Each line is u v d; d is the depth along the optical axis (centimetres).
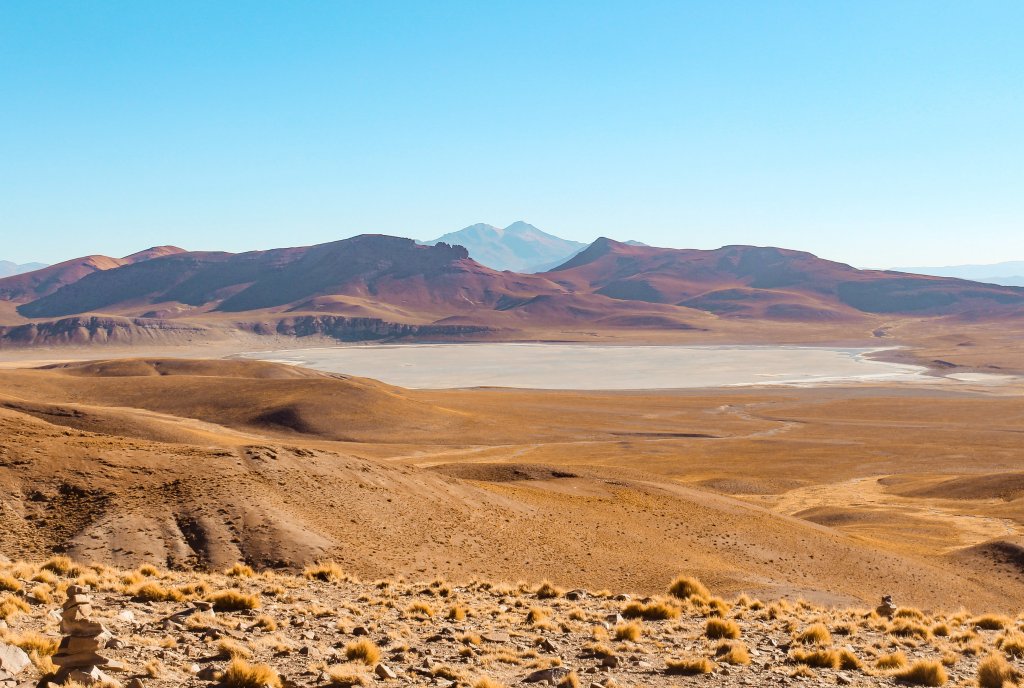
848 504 8319
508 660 1681
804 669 1698
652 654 1845
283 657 1462
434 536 4612
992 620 2566
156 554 3662
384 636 1772
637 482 7225
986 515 7600
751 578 4459
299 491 4691
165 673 1223
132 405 13312
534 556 4612
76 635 1263
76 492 4075
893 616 2755
